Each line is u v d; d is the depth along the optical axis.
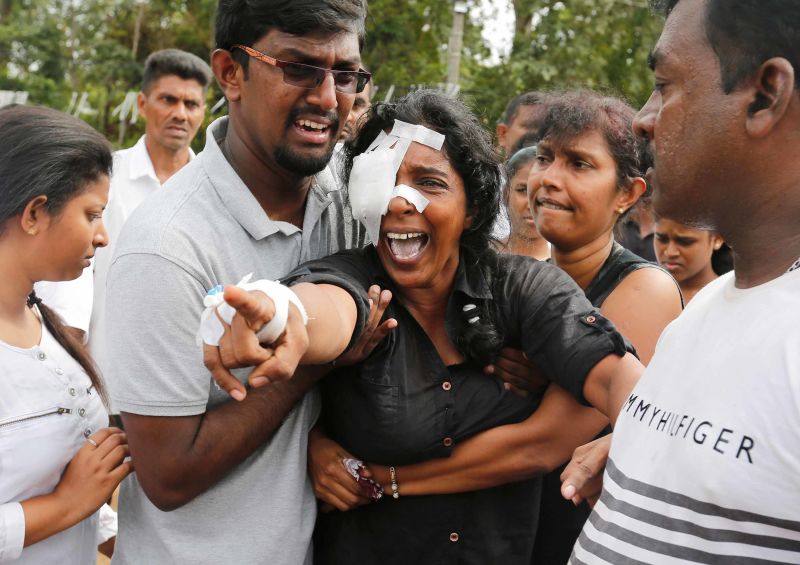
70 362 2.46
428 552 2.43
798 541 1.41
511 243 3.45
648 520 1.58
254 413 2.21
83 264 2.35
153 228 2.22
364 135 2.44
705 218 1.64
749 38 1.49
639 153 2.85
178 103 5.31
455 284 2.38
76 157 2.27
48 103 23.48
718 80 1.54
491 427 2.41
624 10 16.39
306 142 2.34
